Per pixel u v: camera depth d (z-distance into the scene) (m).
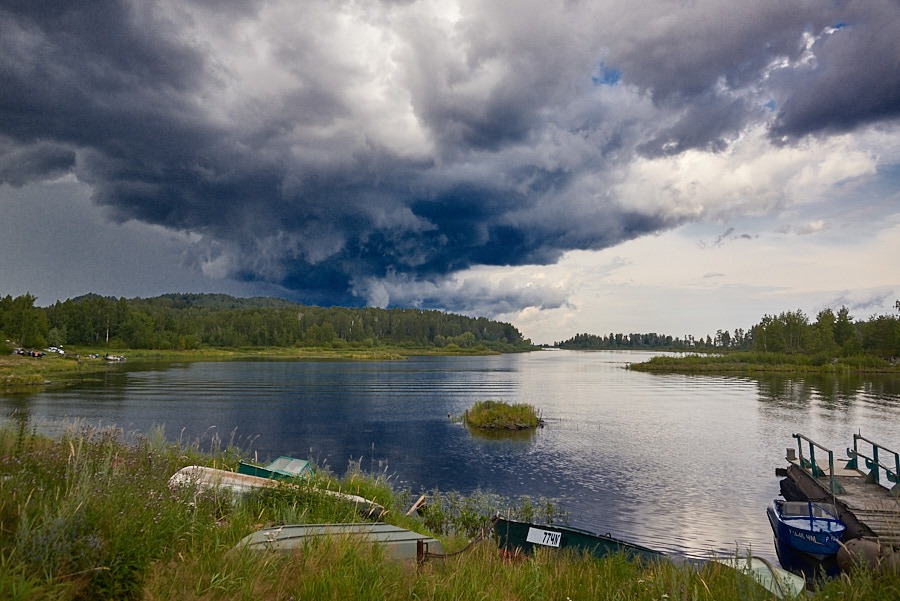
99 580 5.05
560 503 22.73
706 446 36.75
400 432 41.03
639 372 137.12
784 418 50.62
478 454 33.41
